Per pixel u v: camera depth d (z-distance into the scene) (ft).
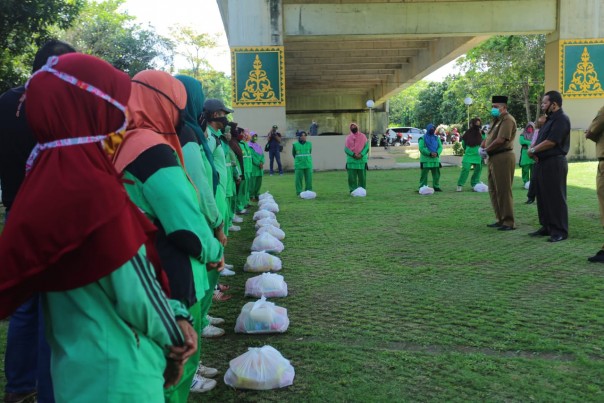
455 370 11.25
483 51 105.29
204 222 7.92
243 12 60.95
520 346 12.45
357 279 18.38
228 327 14.30
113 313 5.67
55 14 37.47
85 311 5.57
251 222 31.45
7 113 9.46
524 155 41.63
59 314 5.65
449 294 16.39
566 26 62.23
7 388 10.14
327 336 13.37
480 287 17.03
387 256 21.57
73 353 5.57
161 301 5.86
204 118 14.67
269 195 37.52
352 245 23.88
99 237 5.40
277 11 61.00
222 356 12.44
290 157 65.51
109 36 95.81
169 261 7.61
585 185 41.73
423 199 38.65
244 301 16.48
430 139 41.83
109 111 5.73
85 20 96.12
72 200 5.28
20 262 5.24
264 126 62.64
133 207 5.96
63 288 5.46
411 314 14.71
